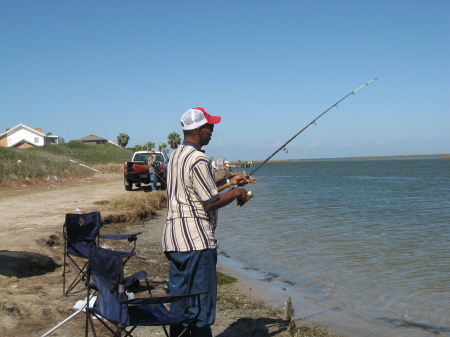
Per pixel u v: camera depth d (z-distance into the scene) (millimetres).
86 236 5703
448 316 5316
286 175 53219
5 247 7426
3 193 17656
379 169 69688
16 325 4234
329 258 8266
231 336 4617
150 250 9125
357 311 5520
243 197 3391
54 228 9656
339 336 4715
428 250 8836
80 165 32344
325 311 5531
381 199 19984
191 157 3189
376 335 4785
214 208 3186
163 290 5922
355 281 6777
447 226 11906
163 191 18703
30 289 5383
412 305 5703
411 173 52688
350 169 75500
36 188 20266
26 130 61094
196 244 3129
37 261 6371
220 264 7969
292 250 9000
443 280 6738
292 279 6965
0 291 5125
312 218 13656
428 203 18031
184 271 3178
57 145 42375
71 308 4809
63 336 4047
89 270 3672
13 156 25938
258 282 6824
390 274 7121
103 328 4324
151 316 3246
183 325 3334
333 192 24531
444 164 93188
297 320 5219
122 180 27859
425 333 4824
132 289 5973
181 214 3186
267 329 4859
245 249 9180
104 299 3135
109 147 51938
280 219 13508
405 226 11961
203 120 3314
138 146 67125
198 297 3166
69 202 14906
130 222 12719
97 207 13781
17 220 10766
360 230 11328
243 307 5664
